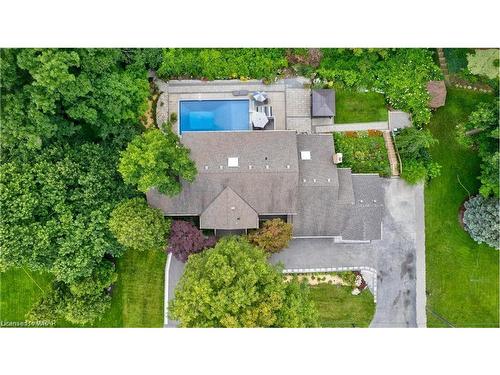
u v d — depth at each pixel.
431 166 35.84
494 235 33.25
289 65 36.50
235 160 32.25
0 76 27.75
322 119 36.72
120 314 36.06
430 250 36.78
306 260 36.31
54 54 28.31
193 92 36.31
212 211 33.16
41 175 29.94
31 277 35.94
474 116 31.88
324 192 33.34
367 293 36.53
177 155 30.14
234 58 35.75
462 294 36.78
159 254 36.03
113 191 32.38
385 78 36.09
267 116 35.62
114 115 32.47
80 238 30.61
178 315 29.19
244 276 28.98
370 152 36.34
